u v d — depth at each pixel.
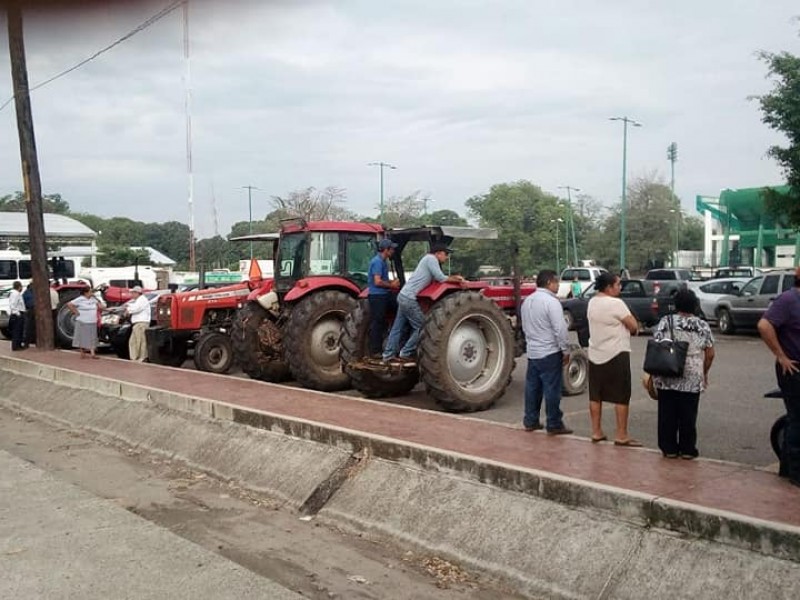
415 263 11.90
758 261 39.59
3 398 13.90
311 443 7.70
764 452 7.65
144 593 4.88
